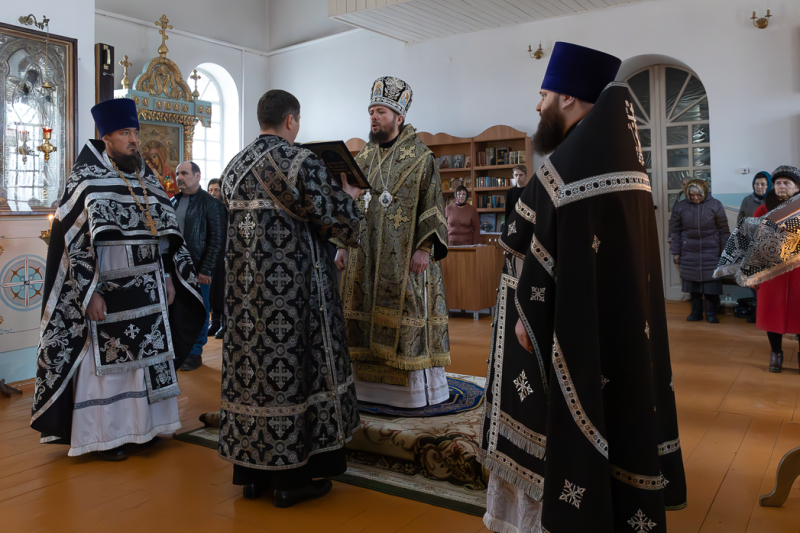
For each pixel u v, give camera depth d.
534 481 1.64
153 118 8.97
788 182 4.19
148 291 3.01
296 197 2.22
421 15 8.19
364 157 3.14
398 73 9.83
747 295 7.09
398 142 3.05
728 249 3.30
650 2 7.57
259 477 2.38
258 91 11.47
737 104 7.11
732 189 7.20
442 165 9.23
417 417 2.91
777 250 3.03
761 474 2.56
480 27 8.78
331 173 2.55
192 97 9.55
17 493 2.45
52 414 2.78
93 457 2.89
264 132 2.38
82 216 2.81
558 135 1.79
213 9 10.66
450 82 9.27
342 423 2.37
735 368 4.47
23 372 4.30
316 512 2.26
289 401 2.22
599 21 7.96
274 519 2.20
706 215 6.41
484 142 9.12
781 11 6.79
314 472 2.37
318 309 2.34
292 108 2.40
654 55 7.69
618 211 1.58
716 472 2.59
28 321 4.31
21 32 4.16
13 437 3.19
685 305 7.73
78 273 2.75
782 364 4.52
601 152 1.59
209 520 2.19
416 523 2.16
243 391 2.26
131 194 2.98
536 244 1.64
